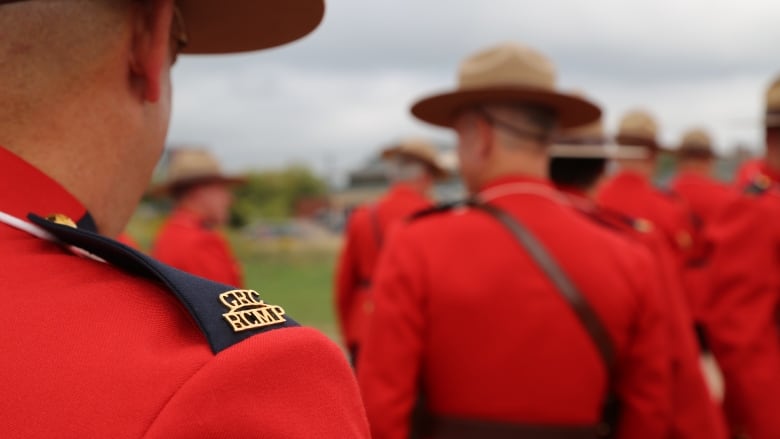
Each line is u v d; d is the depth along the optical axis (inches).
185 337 23.8
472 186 85.7
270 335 24.1
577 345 75.3
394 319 77.7
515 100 82.1
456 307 76.5
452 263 77.5
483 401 76.0
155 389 21.7
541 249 76.7
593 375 75.7
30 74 25.8
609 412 81.2
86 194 27.3
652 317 78.6
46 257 24.7
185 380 22.0
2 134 25.7
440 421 78.1
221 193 194.4
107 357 22.0
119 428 20.9
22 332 22.3
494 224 78.2
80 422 20.8
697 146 234.5
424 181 209.2
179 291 24.4
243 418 22.2
